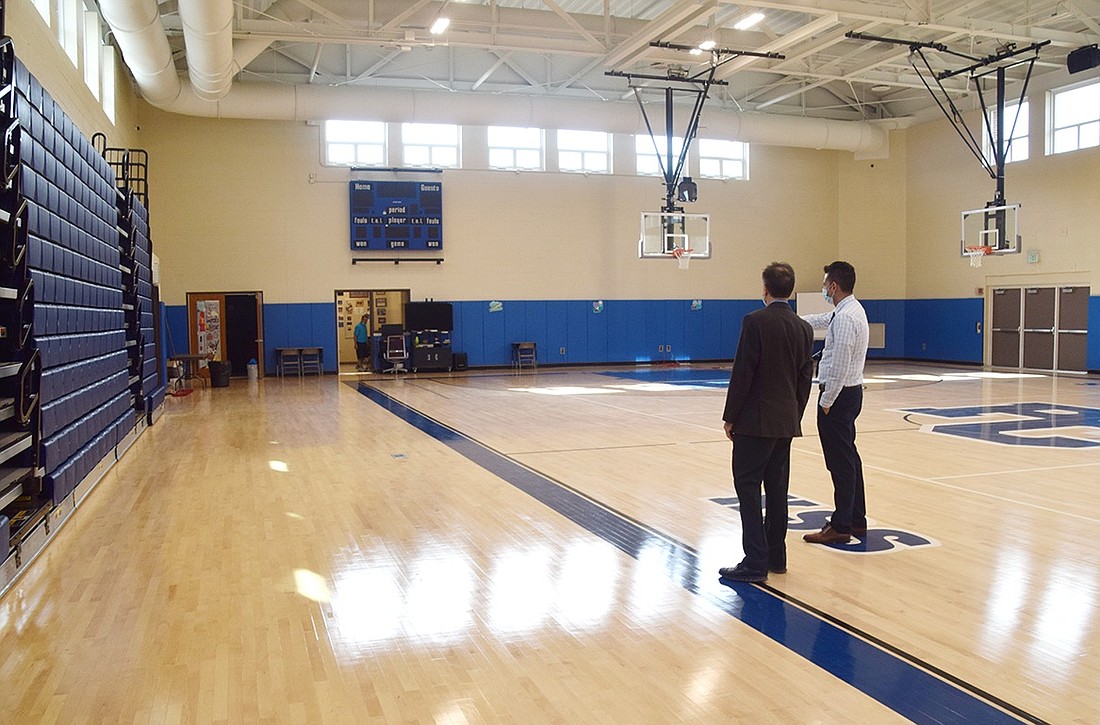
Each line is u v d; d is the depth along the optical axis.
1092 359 16.67
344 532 5.02
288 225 17.95
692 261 20.69
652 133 17.56
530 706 2.71
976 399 12.12
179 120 17.20
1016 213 15.71
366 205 18.30
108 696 2.83
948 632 3.31
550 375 17.77
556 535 4.89
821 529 4.93
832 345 4.46
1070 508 5.45
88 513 5.58
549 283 19.72
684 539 4.78
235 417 10.84
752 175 20.92
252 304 17.84
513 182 19.34
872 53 16.34
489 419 10.33
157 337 13.06
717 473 6.77
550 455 7.66
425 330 18.56
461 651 3.18
